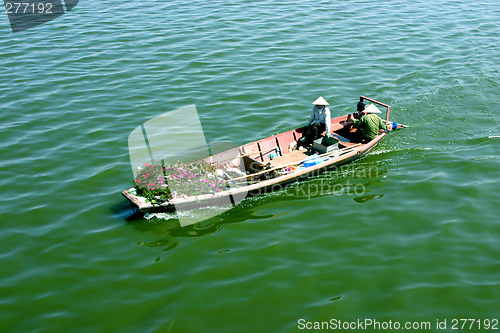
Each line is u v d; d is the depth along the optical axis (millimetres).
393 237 9633
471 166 11852
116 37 21172
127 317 7941
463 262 8898
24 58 19172
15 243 9625
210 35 21031
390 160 12484
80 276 8812
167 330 7680
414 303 8070
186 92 16125
